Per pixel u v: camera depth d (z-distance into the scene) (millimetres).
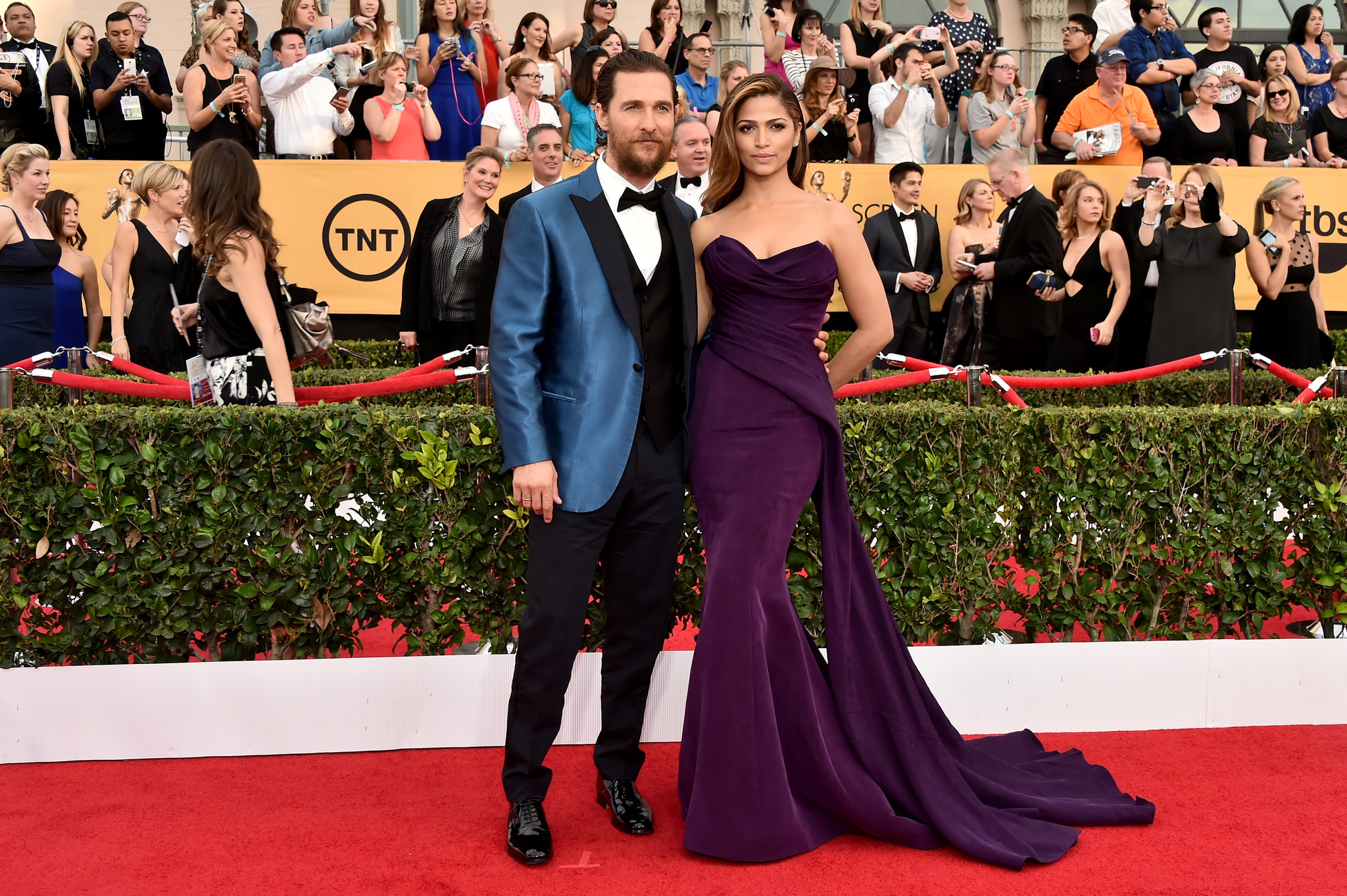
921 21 14742
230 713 3385
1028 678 3553
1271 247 7121
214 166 3561
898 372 6625
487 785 3184
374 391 4156
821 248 2891
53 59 8859
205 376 3676
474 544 3477
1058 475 3648
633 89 2797
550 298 2857
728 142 3035
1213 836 2828
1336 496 3695
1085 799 2986
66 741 3350
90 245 7738
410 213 7820
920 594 3623
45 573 3406
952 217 8195
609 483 2801
